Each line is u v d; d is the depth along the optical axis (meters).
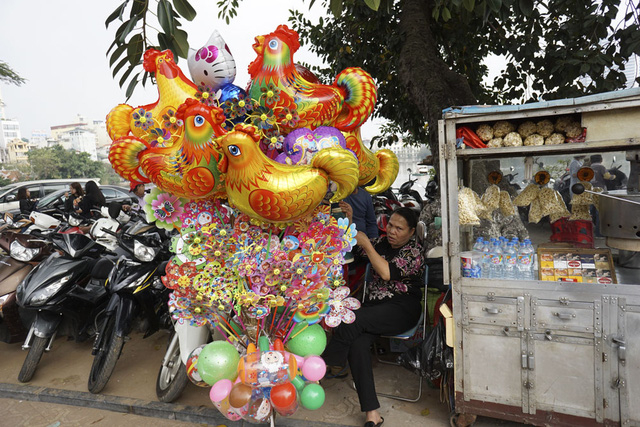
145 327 3.97
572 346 2.24
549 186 2.56
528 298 2.30
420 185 9.03
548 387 2.30
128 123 2.20
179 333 2.70
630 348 2.14
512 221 2.64
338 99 2.03
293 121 1.95
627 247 2.31
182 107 1.83
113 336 2.97
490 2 2.63
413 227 2.90
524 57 4.49
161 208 2.20
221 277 2.09
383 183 2.59
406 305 2.84
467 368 2.46
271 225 2.09
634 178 2.36
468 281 2.42
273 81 1.91
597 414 2.22
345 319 2.20
